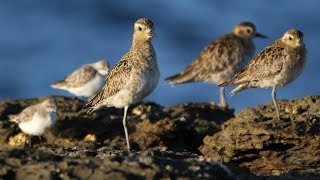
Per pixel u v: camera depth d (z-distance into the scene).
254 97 31.50
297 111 15.27
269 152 14.40
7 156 10.86
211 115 18.94
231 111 19.47
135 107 19.05
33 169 10.52
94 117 17.86
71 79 21.08
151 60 14.91
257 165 14.52
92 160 10.84
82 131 17.36
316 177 12.60
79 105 18.89
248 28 22.30
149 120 17.38
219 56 21.78
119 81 14.96
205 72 21.91
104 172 10.38
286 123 14.65
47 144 16.91
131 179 10.28
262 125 14.54
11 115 17.72
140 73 14.73
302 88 33.59
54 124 17.25
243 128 14.59
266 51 16.59
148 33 14.85
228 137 14.90
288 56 16.14
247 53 22.14
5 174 10.45
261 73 16.55
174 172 10.51
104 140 16.91
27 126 17.14
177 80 22.33
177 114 18.58
